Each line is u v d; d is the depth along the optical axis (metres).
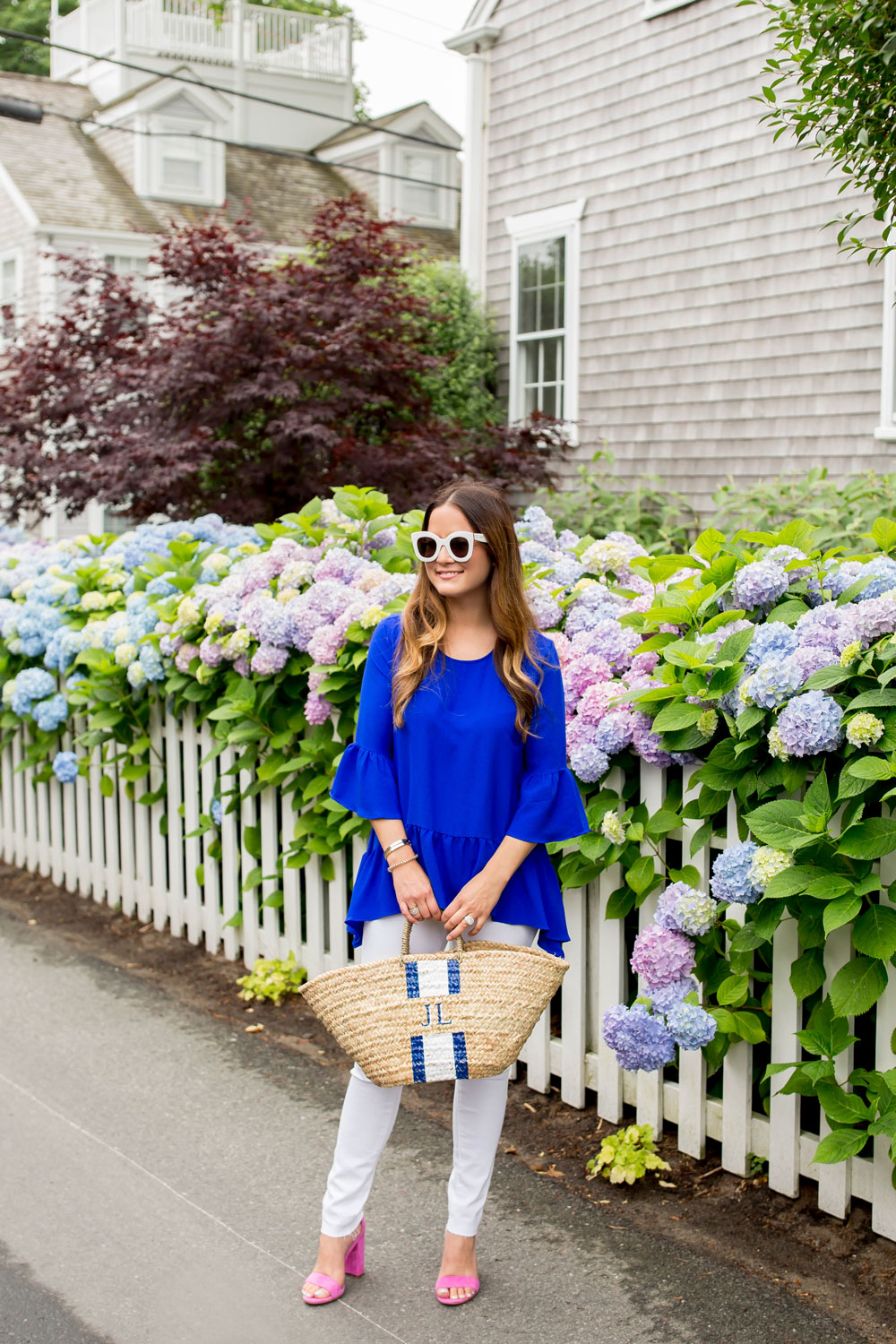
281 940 4.77
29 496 10.75
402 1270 2.96
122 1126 3.71
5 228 18.48
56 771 5.71
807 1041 2.93
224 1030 4.41
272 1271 2.96
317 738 4.26
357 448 9.64
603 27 11.16
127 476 9.35
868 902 2.86
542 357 12.33
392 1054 2.54
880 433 9.18
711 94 10.22
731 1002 3.12
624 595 4.01
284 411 9.59
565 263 11.83
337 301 9.71
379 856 2.74
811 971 2.94
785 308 9.83
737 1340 2.66
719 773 3.11
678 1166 3.36
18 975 5.00
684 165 10.54
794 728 2.85
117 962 5.11
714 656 3.17
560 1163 3.43
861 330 9.30
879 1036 2.91
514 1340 2.69
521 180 12.31
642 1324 2.72
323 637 4.02
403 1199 3.27
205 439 9.30
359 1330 2.73
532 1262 2.97
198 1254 3.04
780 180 9.73
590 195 11.48
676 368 10.80
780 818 2.89
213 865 5.05
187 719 5.05
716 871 3.00
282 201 20.28
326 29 23.36
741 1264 2.92
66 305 10.91
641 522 9.98
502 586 2.65
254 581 4.62
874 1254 2.92
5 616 6.01
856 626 2.97
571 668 3.59
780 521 7.90
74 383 10.38
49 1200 3.31
